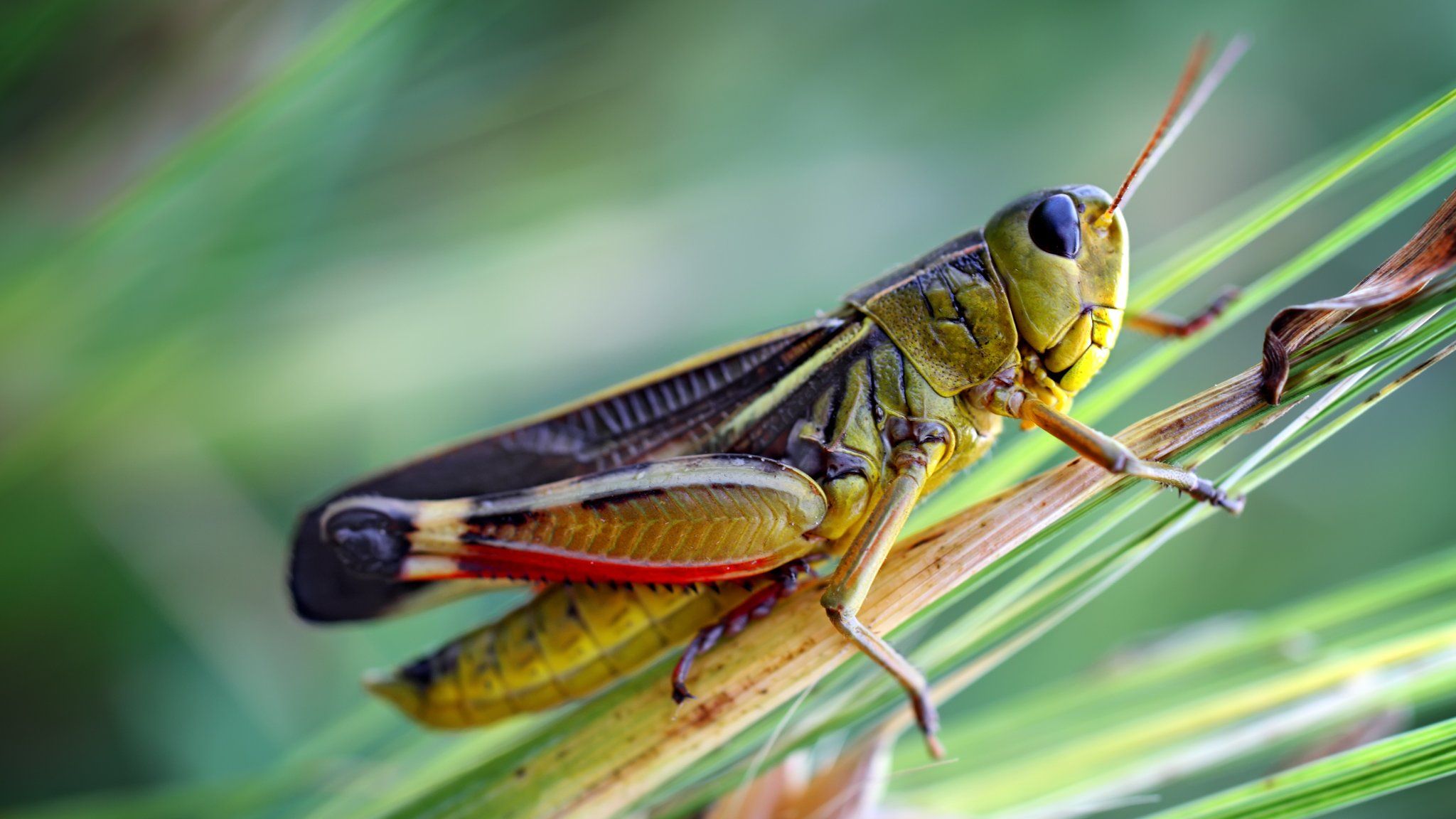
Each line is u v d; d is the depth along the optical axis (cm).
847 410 12
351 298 14
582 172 14
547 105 14
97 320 12
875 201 16
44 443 12
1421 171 11
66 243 12
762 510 12
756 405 12
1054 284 12
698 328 16
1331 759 11
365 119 12
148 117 12
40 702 15
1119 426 16
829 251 16
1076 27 17
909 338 12
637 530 12
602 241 15
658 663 11
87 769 14
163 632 15
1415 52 18
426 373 15
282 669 15
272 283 12
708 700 11
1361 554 16
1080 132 18
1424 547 16
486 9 12
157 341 12
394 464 12
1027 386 12
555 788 11
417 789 12
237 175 12
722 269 16
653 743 11
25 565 14
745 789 11
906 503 12
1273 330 11
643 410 12
